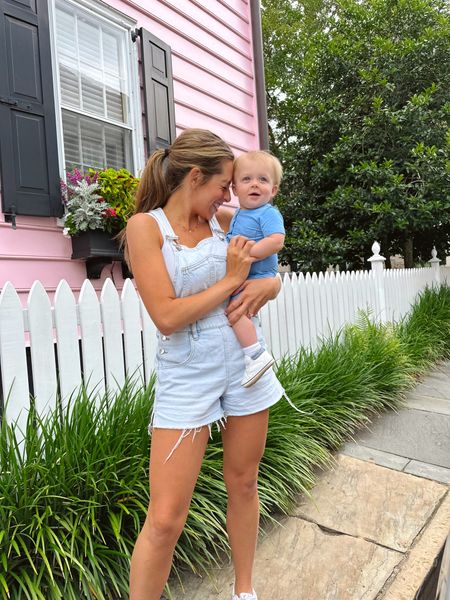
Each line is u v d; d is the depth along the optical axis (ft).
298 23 47.96
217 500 7.39
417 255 33.73
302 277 14.60
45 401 7.43
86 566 5.94
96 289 13.29
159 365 5.04
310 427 10.15
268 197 5.81
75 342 7.91
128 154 15.05
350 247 27.09
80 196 11.97
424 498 8.96
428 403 14.42
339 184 28.32
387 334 16.10
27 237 11.76
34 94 11.75
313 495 9.02
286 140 45.55
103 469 6.42
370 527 8.04
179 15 16.90
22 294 11.60
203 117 17.97
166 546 4.72
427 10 27.99
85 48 13.87
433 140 26.30
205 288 4.97
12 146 11.25
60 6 13.10
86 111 13.71
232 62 19.70
